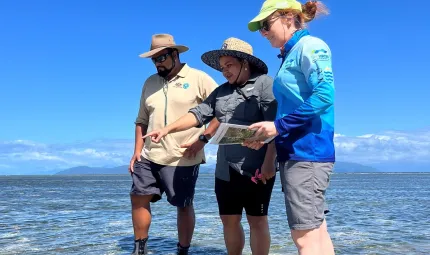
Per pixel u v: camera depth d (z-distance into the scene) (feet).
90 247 20.95
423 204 55.77
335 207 49.88
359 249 20.79
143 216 17.81
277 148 10.78
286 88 10.55
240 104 13.96
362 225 31.24
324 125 10.31
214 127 15.76
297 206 10.24
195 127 16.14
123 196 77.36
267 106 13.69
